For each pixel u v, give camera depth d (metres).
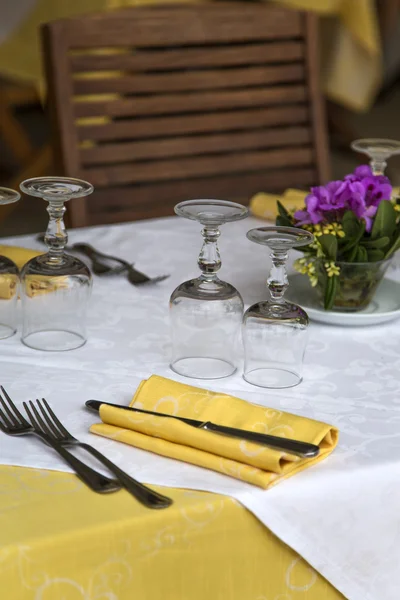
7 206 3.40
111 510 0.74
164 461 0.82
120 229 1.53
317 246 1.11
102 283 1.29
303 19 1.96
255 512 0.77
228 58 1.90
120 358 1.04
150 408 0.89
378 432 0.89
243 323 1.01
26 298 1.07
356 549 0.83
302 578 0.82
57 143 1.78
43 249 1.39
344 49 3.43
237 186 1.94
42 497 0.75
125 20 1.82
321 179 1.99
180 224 1.58
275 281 1.00
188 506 0.75
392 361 1.07
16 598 0.70
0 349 1.05
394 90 5.89
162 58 1.85
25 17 2.88
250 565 0.79
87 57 1.78
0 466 0.80
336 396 0.97
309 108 1.98
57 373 0.99
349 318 1.13
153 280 1.29
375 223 1.12
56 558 0.70
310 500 0.79
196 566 0.77
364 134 4.99
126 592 0.74
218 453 0.81
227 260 1.40
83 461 0.81
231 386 0.98
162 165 1.86
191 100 1.88
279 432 0.84
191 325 1.02
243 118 1.92
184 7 2.82
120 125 1.81
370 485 0.82
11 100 3.40
